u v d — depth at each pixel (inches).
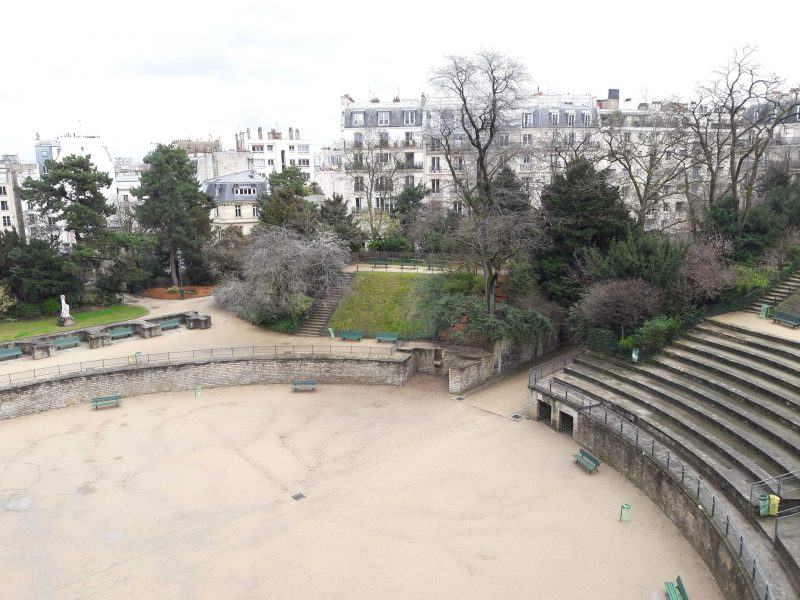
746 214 1567.4
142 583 752.3
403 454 1099.3
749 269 1469.0
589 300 1353.3
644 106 3051.2
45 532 865.5
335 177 3444.9
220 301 1966.0
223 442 1168.2
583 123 2790.4
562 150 2020.2
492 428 1204.5
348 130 2974.9
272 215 2039.9
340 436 1187.9
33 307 1855.3
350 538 840.3
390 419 1266.0
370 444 1147.9
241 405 1366.9
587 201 1612.9
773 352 1133.7
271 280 1683.1
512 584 732.7
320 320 1768.0
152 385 1439.5
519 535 834.2
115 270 2064.5
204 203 2443.4
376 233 2363.4
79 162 1951.3
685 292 1334.9
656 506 900.6
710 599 695.1
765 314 1333.7
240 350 1571.1
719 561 717.3
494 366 1487.5
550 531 841.5
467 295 1616.6
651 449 938.7
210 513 912.3
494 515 887.1
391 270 1983.3
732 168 1672.0
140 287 2257.6
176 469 1057.5
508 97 1775.3
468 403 1343.5
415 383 1486.2
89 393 1378.0
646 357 1250.6
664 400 1095.6
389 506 921.5
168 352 1519.4
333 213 2250.2
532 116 2770.7
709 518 754.2
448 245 1831.9
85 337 1669.5
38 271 1846.7
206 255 2230.6
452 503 924.6
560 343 1728.6
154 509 925.2
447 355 1519.4
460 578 747.4
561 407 1163.9
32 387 1304.1
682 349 1247.5
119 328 1742.1
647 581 730.2
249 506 931.3
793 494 770.2
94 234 1953.7
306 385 1455.5
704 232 1624.0
